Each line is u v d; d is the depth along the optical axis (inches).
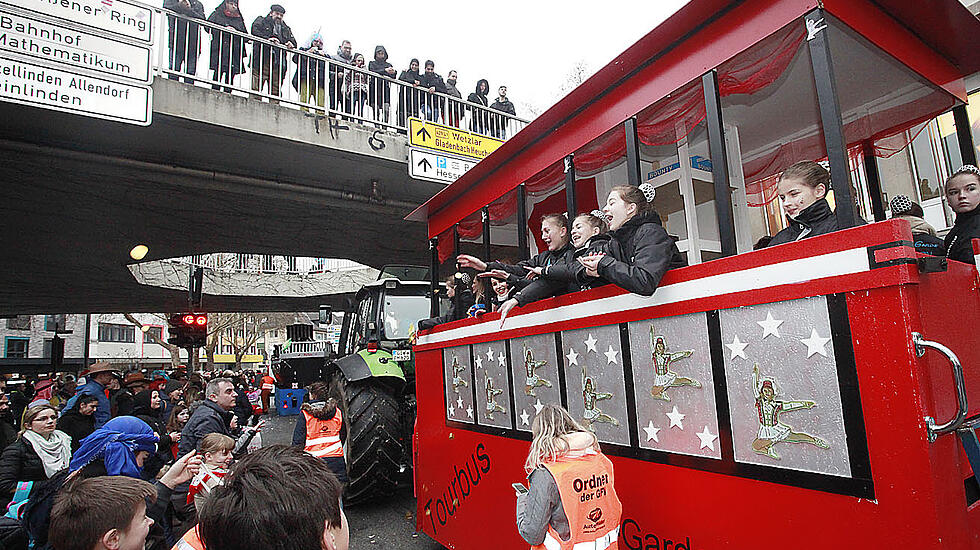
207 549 42.0
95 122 249.0
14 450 148.6
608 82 96.9
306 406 192.9
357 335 254.8
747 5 73.8
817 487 60.3
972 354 64.1
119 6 233.6
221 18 294.0
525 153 123.0
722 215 74.5
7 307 631.2
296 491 41.3
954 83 98.8
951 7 77.0
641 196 90.7
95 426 210.2
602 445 91.5
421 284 244.8
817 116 131.9
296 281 659.4
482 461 127.9
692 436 75.5
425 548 160.9
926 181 143.1
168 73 261.3
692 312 76.0
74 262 452.1
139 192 325.7
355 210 384.8
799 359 62.9
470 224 159.6
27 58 213.6
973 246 73.2
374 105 340.5
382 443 192.2
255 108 283.3
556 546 76.0
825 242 60.8
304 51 309.0
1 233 374.9
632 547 85.0
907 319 53.3
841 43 89.7
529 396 110.8
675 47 84.7
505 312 103.0
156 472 143.9
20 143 257.3
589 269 86.0
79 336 1341.0
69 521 67.1
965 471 59.3
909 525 51.9
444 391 150.3
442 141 344.5
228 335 1465.3
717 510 71.5
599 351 92.9
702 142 134.1
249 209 371.2
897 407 53.6
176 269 579.2
